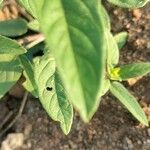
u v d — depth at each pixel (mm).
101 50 95
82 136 259
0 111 282
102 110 258
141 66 216
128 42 267
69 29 103
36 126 271
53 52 99
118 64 263
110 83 220
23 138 269
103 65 95
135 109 216
